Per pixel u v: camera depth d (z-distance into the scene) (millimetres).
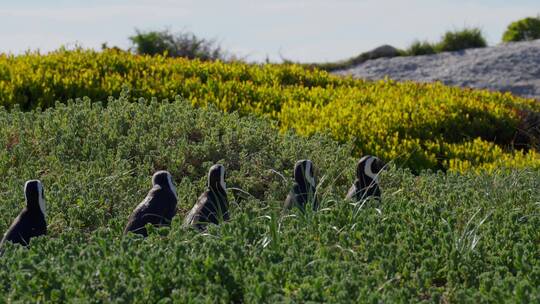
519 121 37156
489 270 14594
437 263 14711
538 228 16844
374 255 14789
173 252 13812
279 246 14906
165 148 24391
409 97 37844
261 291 12156
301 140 25984
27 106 31953
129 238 14617
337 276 13148
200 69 40500
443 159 31078
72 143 24125
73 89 33219
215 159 24141
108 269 12648
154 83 35344
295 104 35312
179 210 20562
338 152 25000
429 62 63219
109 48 42969
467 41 69000
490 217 18344
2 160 22953
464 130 35094
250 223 15859
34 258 13586
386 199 19672
